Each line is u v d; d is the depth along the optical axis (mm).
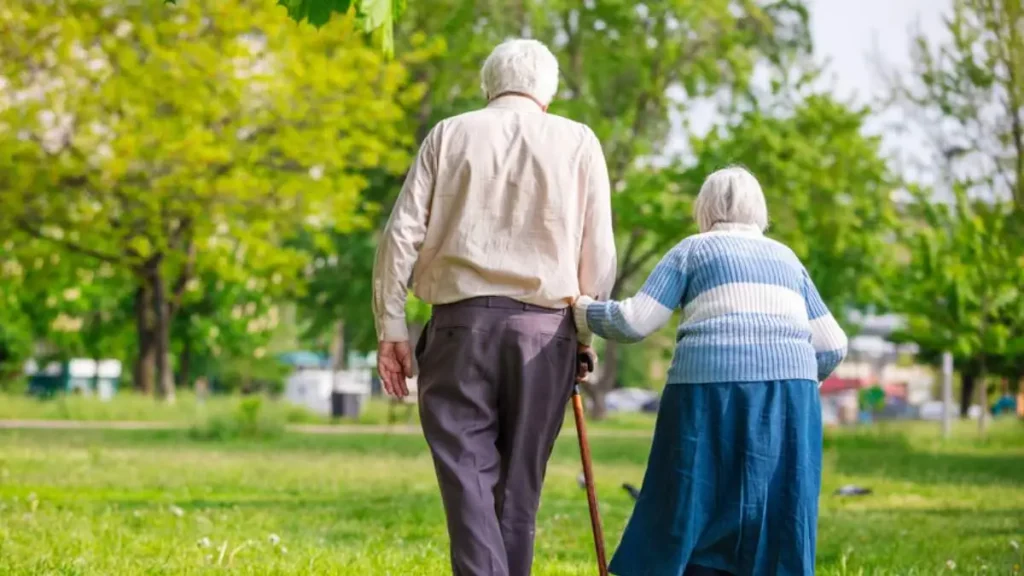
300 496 17062
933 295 42969
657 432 6664
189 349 79750
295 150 38875
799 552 6293
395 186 61438
